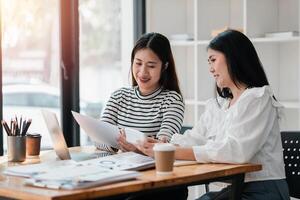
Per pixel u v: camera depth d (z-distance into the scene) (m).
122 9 4.50
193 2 4.48
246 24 3.87
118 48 4.52
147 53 2.86
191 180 2.07
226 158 2.34
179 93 2.98
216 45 2.54
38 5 3.91
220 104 2.67
